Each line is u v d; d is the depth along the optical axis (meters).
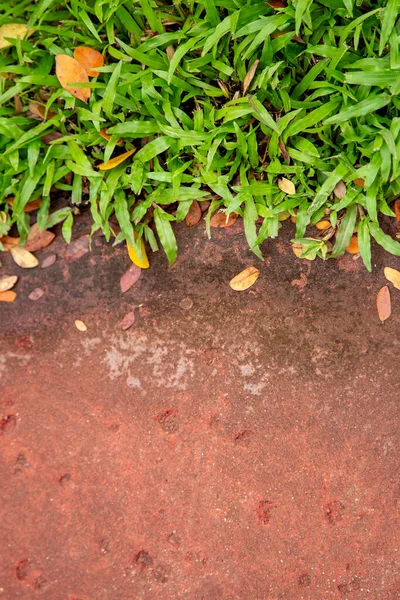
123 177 0.57
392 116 0.56
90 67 0.56
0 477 0.57
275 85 0.55
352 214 0.57
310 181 0.57
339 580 0.57
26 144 0.57
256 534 0.57
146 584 0.57
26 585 0.57
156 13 0.56
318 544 0.57
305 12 0.54
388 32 0.53
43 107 0.57
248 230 0.57
